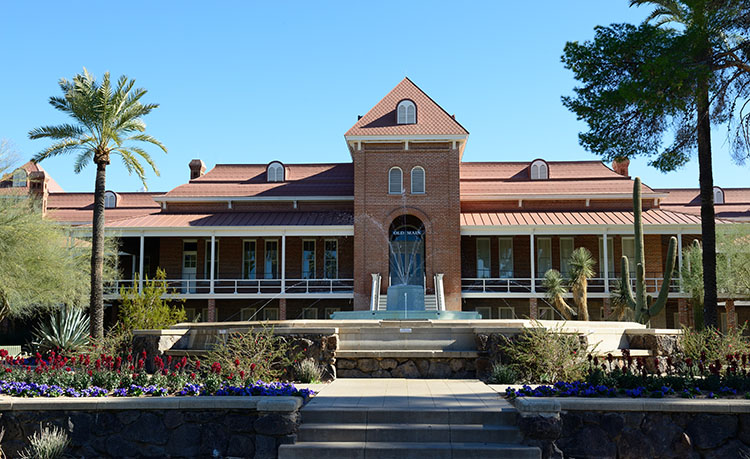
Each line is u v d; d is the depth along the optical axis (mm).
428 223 33938
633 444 9516
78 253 30328
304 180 39375
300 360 14836
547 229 33594
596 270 35781
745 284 29156
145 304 27734
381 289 33469
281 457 9383
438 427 9734
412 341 15602
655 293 33344
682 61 16484
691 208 39219
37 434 9984
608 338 16516
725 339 17047
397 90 36594
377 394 11984
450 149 34406
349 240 36656
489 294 33000
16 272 26016
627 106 17719
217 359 14508
